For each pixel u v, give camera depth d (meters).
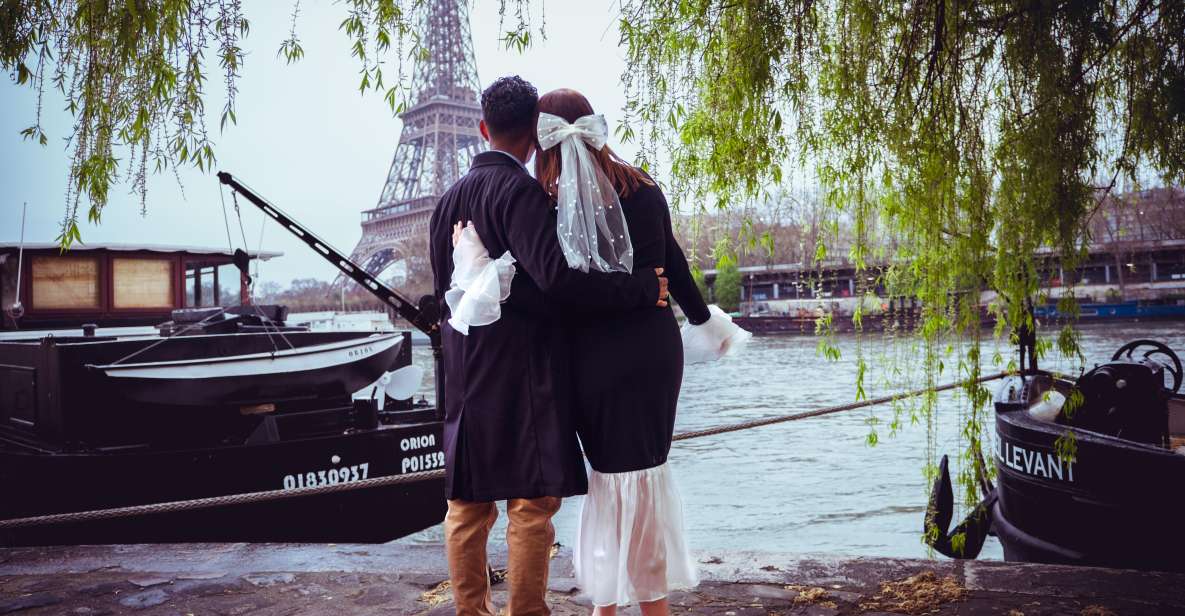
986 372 10.59
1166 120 2.66
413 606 2.96
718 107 2.61
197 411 5.57
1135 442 4.32
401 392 7.02
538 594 2.01
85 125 2.39
